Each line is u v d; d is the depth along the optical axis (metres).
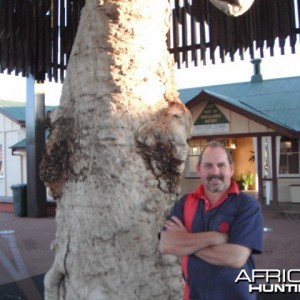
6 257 8.31
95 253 2.67
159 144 2.71
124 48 2.79
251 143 19.03
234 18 6.08
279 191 17.08
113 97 2.72
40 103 14.20
